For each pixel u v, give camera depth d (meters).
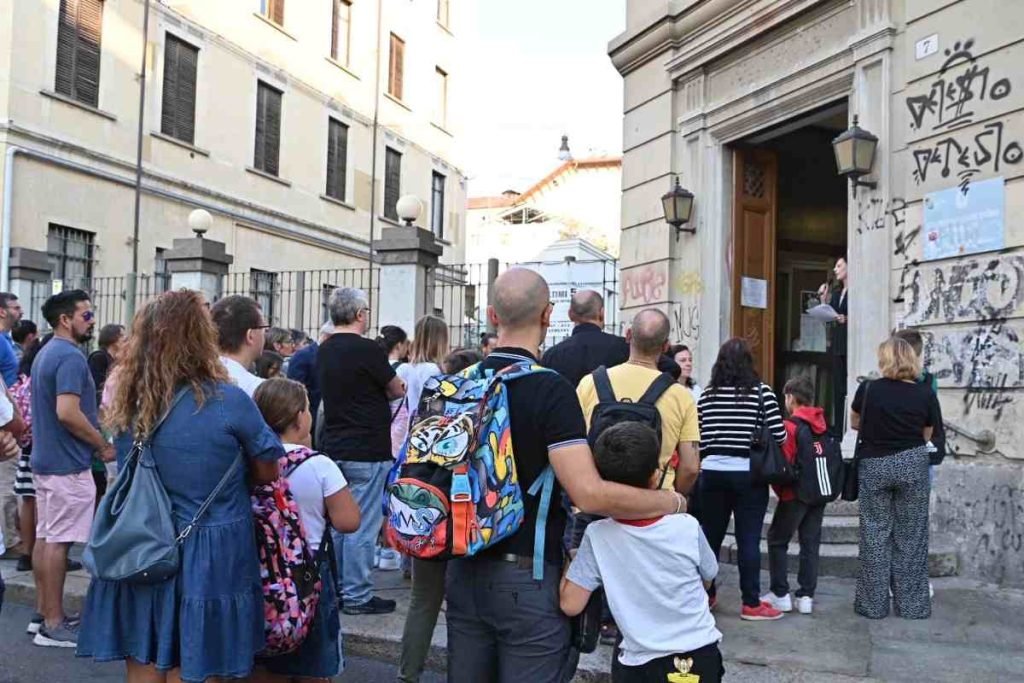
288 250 22.83
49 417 5.42
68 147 16.66
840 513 7.52
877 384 5.77
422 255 9.86
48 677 4.94
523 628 2.85
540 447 2.88
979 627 5.51
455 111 31.61
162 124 19.02
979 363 6.66
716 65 9.72
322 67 24.23
